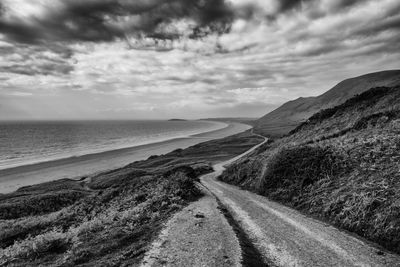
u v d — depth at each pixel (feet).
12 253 47.50
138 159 293.84
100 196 108.06
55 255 44.52
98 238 49.44
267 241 49.85
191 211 67.10
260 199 90.58
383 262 40.98
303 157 96.63
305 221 63.16
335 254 43.98
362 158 78.69
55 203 133.80
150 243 44.73
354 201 60.59
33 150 360.28
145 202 78.28
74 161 277.64
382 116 115.24
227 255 40.55
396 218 48.73
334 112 181.47
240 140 400.26
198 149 334.85
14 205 125.59
